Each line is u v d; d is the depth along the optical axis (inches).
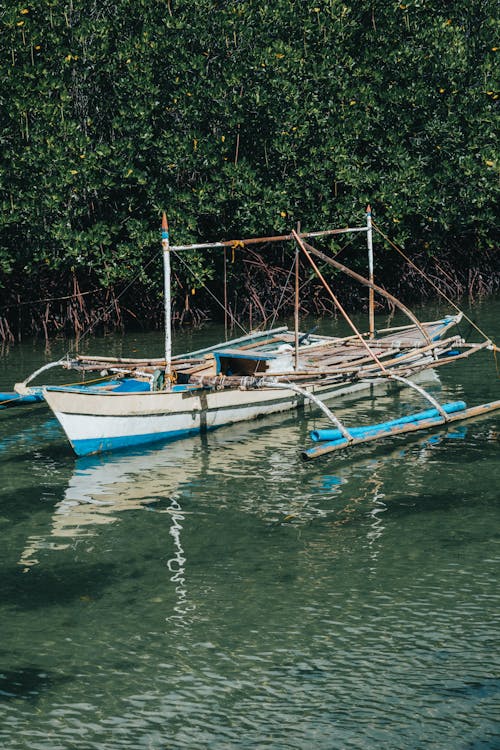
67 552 449.4
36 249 961.5
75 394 572.1
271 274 1097.4
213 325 1080.2
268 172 1039.6
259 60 970.1
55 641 369.7
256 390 660.7
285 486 531.2
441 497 506.9
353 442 591.2
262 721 317.7
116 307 1045.2
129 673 347.6
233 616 384.8
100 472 562.3
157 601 399.2
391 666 346.0
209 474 555.5
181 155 974.4
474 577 411.2
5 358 901.8
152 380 643.5
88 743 309.4
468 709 319.9
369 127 1042.7
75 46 959.6
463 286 1218.6
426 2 1061.8
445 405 657.0
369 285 710.5
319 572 421.1
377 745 303.7
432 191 1057.5
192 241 991.6
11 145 951.0
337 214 1047.0
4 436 639.8
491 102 1095.0
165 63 981.8
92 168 948.6
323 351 764.6
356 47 1071.0
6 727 318.0
